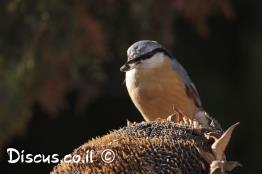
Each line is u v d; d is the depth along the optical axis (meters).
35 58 13.63
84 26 13.69
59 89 14.31
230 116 20.16
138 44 10.85
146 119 11.17
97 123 19.94
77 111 18.38
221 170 5.72
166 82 10.74
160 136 5.95
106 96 19.56
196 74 19.94
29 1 13.60
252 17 20.17
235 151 20.25
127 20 14.26
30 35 13.67
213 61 20.05
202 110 11.06
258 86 20.17
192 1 14.66
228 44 20.14
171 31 14.38
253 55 20.20
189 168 5.78
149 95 10.78
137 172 5.72
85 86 15.05
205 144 5.95
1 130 14.11
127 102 19.83
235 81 20.20
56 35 13.56
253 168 20.20
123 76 17.91
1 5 13.73
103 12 14.22
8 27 13.69
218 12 17.81
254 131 20.14
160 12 14.31
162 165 5.74
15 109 13.98
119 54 15.27
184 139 5.92
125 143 5.83
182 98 10.84
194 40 19.67
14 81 13.80
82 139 19.81
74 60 13.77
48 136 19.58
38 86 13.99
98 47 13.84
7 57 13.70
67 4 13.60
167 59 10.84
